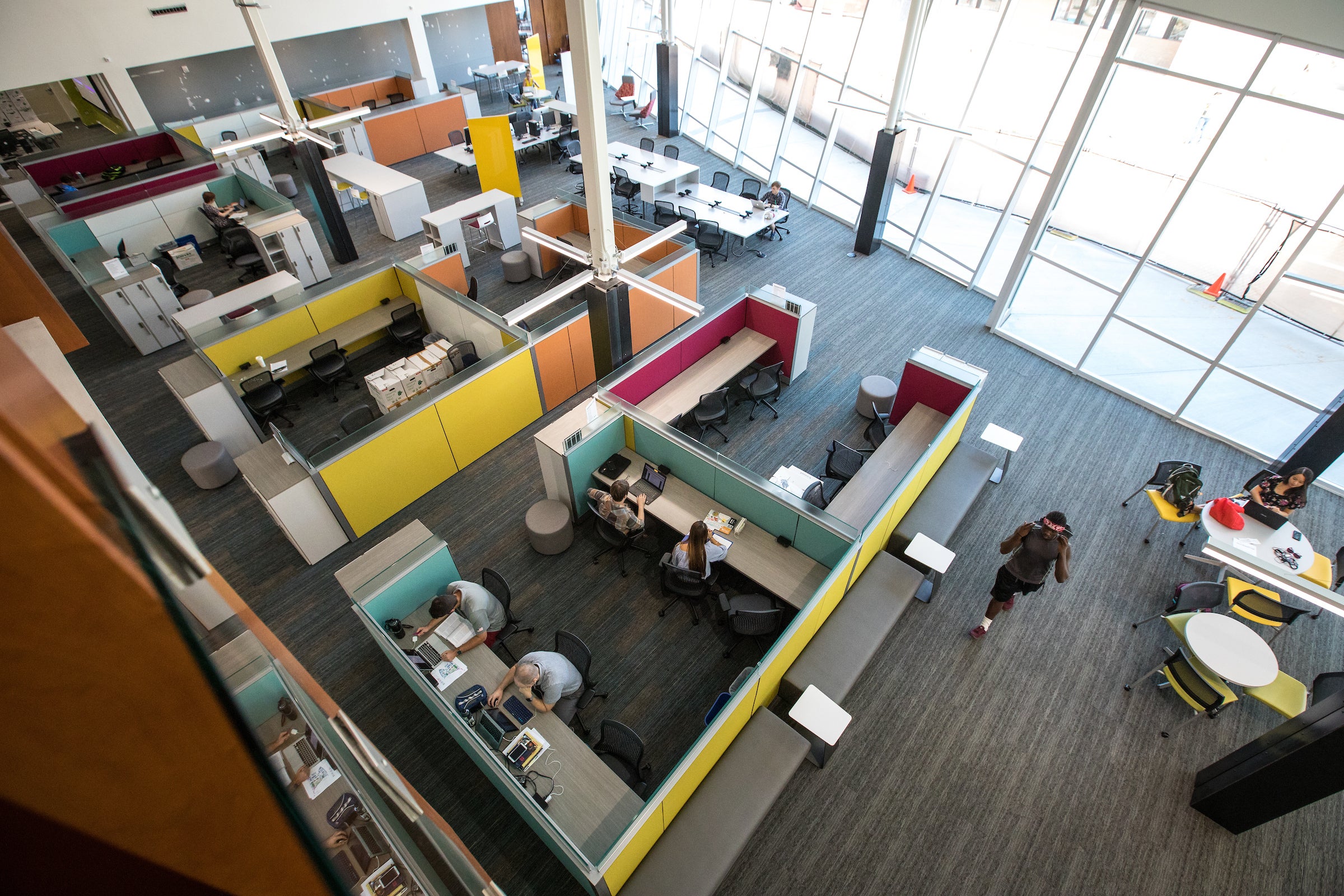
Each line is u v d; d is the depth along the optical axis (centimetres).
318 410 845
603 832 436
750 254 1127
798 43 1143
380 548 563
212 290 1060
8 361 40
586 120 552
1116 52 711
